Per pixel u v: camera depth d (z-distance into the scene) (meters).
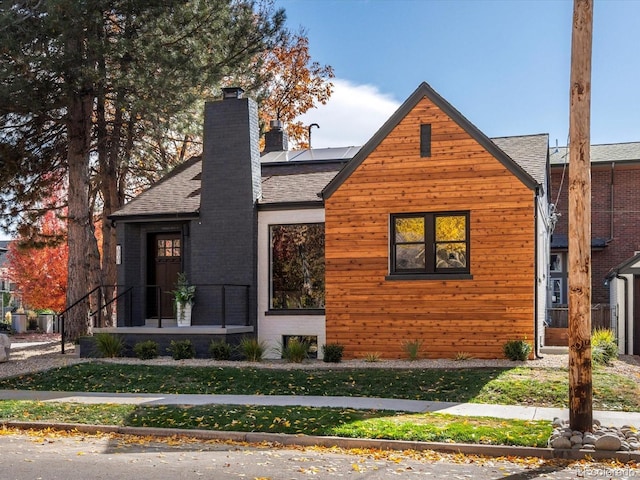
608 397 13.62
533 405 13.34
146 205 22.06
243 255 20.59
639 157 34.28
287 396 14.39
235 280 20.62
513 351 17.34
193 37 23.77
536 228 17.94
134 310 21.86
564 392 13.88
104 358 19.64
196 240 21.06
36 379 16.88
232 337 19.66
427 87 18.62
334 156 24.16
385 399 13.91
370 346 18.81
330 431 11.02
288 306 20.55
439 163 18.53
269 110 37.56
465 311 18.12
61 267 32.06
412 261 18.77
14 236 27.08
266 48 26.53
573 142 10.71
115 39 23.83
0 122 23.81
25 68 21.39
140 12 22.39
